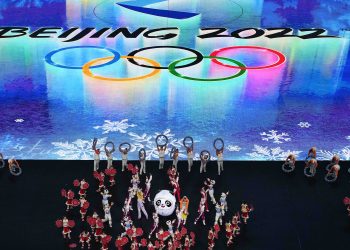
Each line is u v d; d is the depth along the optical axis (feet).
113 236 74.28
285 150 97.60
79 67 126.82
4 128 102.78
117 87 118.21
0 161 90.53
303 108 112.06
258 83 121.29
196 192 84.07
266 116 108.88
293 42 141.28
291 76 124.47
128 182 85.97
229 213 79.30
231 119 107.55
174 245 68.85
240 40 142.00
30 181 86.02
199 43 140.05
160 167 89.81
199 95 115.65
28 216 77.77
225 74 124.77
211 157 94.53
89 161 92.53
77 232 74.90
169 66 127.85
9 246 71.92
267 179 87.92
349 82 122.62
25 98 113.60
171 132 102.58
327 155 96.32
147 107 110.83
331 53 135.64
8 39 140.46
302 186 86.07
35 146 97.35
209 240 71.51
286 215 79.15
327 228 76.59
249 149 97.66
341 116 109.40
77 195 82.53
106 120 106.11
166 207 76.38
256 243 73.56
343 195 83.71
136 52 134.31
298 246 73.20
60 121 105.50
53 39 140.87
